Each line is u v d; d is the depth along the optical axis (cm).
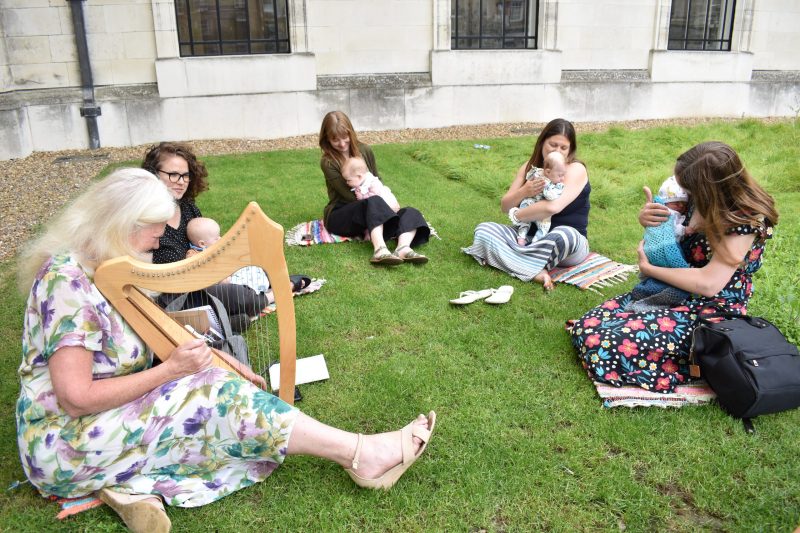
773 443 255
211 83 965
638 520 218
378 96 1045
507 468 244
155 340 216
